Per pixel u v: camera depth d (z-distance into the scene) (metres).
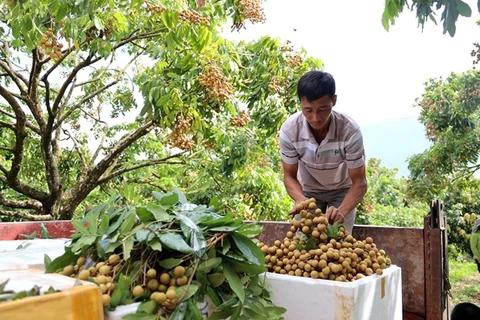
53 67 5.45
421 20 2.26
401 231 2.48
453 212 9.10
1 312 0.83
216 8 5.25
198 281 1.38
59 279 1.04
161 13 4.33
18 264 1.41
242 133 6.11
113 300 1.17
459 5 2.08
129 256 1.32
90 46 5.09
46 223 2.80
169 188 7.30
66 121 8.28
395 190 11.39
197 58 5.07
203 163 6.76
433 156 8.50
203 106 5.11
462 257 9.23
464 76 8.19
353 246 1.95
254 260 1.50
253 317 1.43
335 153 2.54
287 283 1.71
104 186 7.96
